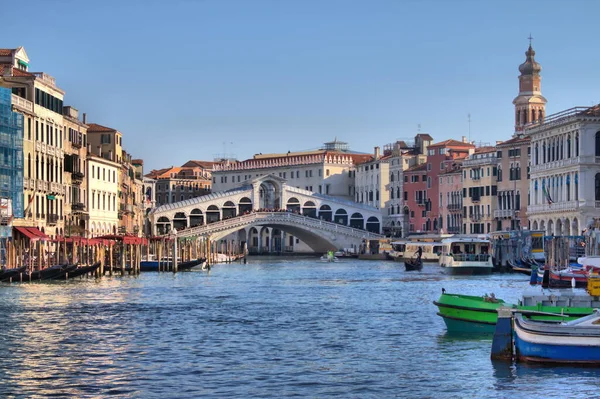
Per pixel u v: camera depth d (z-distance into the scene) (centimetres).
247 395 3362
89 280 8525
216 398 3322
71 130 10875
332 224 16175
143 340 4538
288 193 17550
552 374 3578
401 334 4703
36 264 8456
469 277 9744
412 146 19225
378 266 12875
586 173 10556
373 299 6769
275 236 19838
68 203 10681
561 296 4272
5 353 4128
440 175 16525
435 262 13900
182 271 10912
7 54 9662
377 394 3375
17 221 8650
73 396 3344
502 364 3781
